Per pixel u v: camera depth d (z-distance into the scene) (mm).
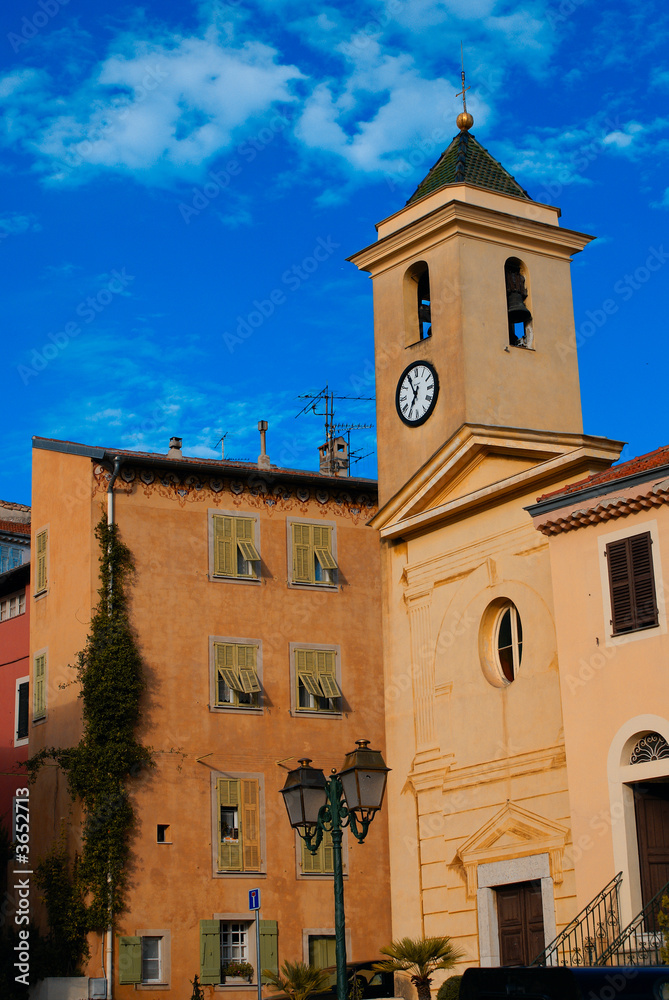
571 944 22922
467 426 27578
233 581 34812
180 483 34812
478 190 30859
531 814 24531
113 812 31688
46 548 35500
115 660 32531
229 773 33469
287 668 35000
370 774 16844
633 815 22188
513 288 31266
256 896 26172
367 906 34469
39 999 30891
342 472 42531
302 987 26594
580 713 23141
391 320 31438
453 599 27312
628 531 22938
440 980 26031
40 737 34375
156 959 31625
